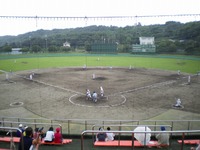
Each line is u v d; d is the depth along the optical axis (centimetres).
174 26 10450
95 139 1288
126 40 9825
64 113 2091
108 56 7888
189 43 8044
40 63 5991
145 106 2308
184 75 4184
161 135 1059
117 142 1128
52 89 3056
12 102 2459
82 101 2481
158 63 5994
